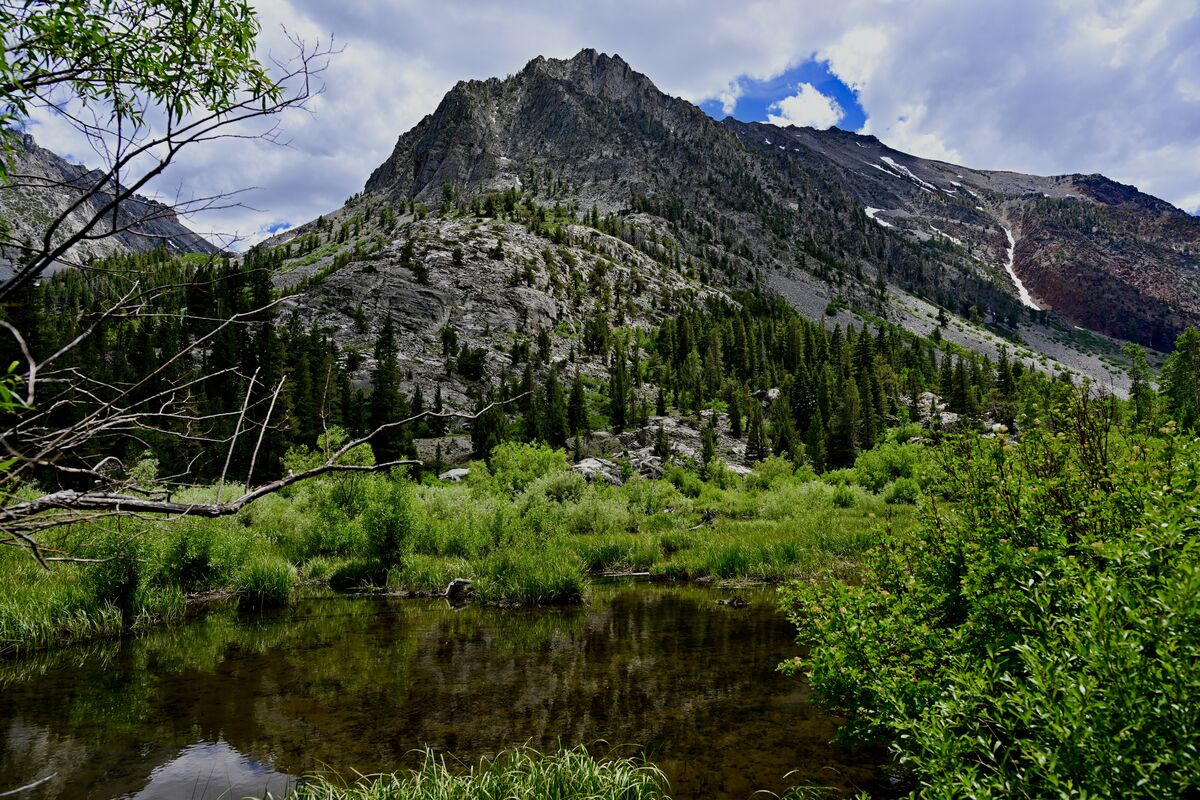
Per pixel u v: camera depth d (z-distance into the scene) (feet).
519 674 29.53
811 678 17.20
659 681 28.40
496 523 65.00
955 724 11.09
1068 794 8.83
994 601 13.74
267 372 137.69
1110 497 13.48
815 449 232.32
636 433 260.42
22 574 40.93
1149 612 9.37
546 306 406.82
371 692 27.09
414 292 360.69
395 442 195.72
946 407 274.98
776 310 559.38
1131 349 277.64
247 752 21.26
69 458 7.55
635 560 65.26
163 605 40.45
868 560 19.75
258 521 74.64
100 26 8.95
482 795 17.71
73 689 27.17
